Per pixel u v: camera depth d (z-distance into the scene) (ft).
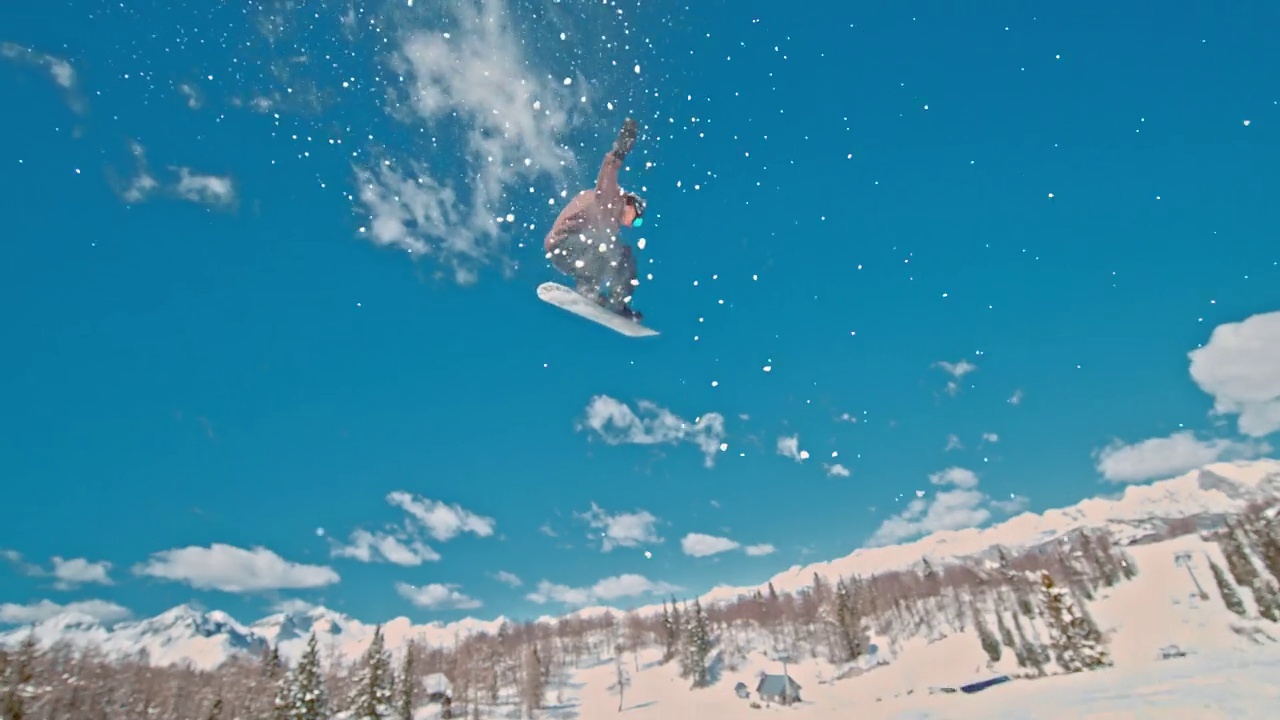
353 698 167.63
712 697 266.57
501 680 319.27
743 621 387.96
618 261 17.46
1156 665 180.96
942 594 336.29
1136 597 245.45
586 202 17.21
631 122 17.25
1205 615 212.02
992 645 229.86
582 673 345.10
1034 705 158.30
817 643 318.24
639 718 254.47
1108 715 128.57
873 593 363.56
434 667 336.08
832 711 215.92
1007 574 318.45
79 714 205.26
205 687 250.16
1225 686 136.15
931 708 187.32
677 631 360.89
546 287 17.38
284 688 144.66
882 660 265.54
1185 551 271.49
